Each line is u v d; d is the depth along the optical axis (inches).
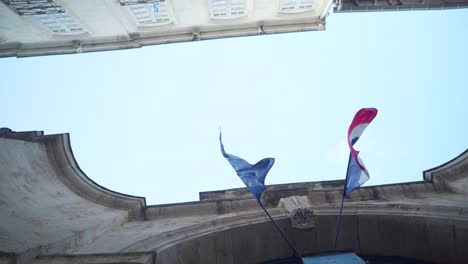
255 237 354.3
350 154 327.6
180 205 420.2
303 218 355.6
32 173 390.6
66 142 446.3
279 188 433.1
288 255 358.9
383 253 356.5
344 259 330.3
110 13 706.2
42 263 263.7
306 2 744.3
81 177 442.9
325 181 450.9
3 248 256.8
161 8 714.8
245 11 754.2
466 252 323.0
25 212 327.0
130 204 424.5
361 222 359.9
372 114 306.7
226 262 343.3
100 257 268.5
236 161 337.4
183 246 322.7
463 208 332.2
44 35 755.4
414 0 700.0
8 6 649.0
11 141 386.9
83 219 364.8
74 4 665.6
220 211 409.4
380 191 420.8
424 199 392.5
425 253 343.9
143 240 320.2
